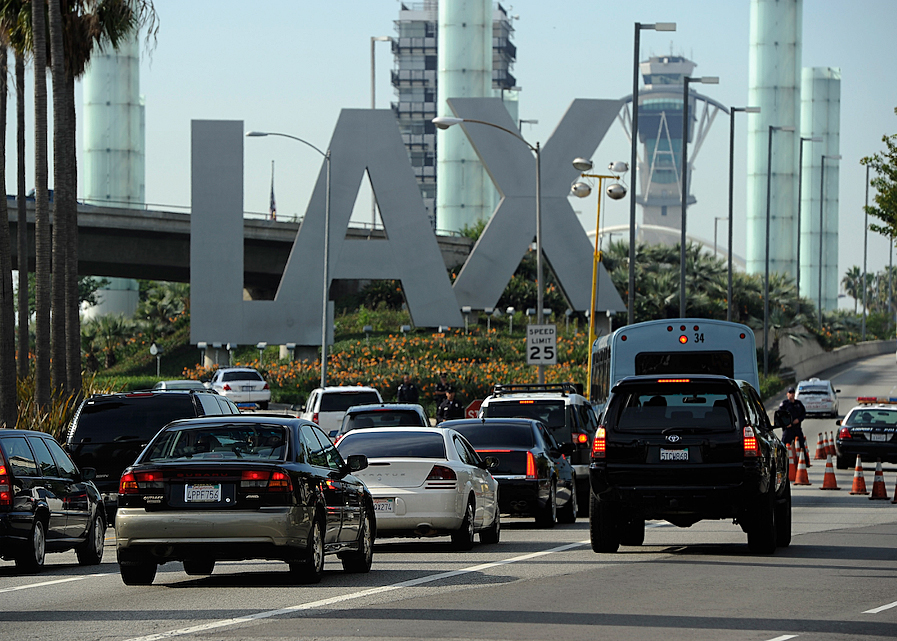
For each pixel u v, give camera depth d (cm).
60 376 11988
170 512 4319
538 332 12269
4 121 11375
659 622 3581
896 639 3294
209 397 7681
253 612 3816
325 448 4909
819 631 3422
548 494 7181
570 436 8319
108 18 12588
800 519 7419
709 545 5975
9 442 5241
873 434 11950
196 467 4344
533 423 7319
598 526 5553
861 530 6694
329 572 5006
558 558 5428
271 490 4322
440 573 4881
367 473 5725
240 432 4569
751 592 4253
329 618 3675
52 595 4388
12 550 5081
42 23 11525
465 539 5797
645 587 4391
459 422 7300
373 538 5188
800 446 12656
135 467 4397
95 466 7162
